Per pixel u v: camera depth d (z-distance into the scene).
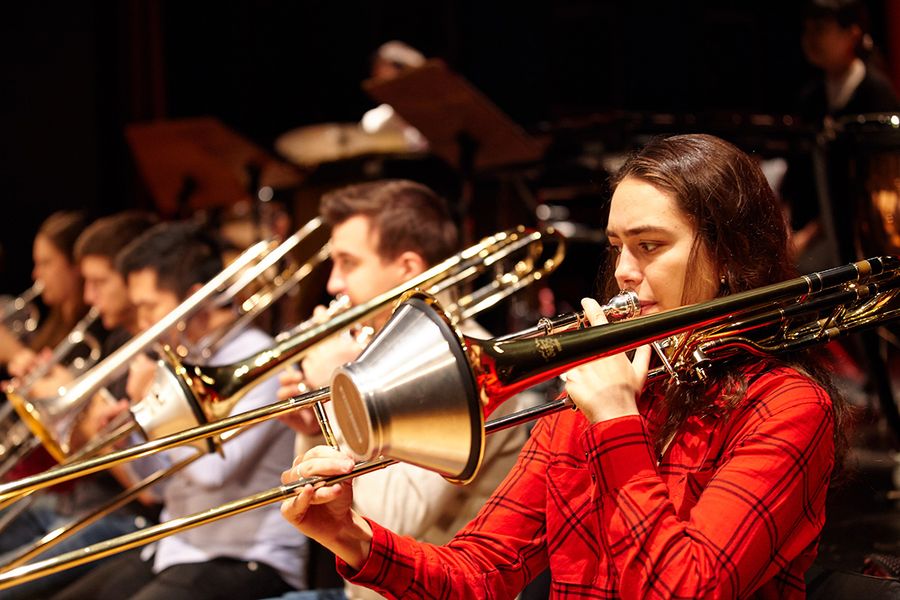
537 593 4.10
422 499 3.93
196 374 3.88
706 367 2.63
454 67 13.16
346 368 2.25
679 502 2.64
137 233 6.70
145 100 12.44
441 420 2.21
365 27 13.54
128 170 12.27
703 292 2.75
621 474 2.49
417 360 2.23
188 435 2.78
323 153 10.58
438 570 2.84
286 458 5.07
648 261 2.76
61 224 7.76
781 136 6.87
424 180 8.68
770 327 2.79
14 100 11.80
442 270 4.35
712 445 2.68
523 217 8.61
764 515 2.45
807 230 7.20
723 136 6.80
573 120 7.32
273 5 13.40
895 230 4.20
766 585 2.68
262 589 4.88
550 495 2.89
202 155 8.57
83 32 12.06
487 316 8.16
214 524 4.99
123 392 6.25
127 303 6.62
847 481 3.27
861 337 4.70
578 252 9.05
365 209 4.53
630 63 12.80
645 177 2.77
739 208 2.76
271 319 7.77
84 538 6.03
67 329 7.68
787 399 2.61
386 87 6.98
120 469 5.88
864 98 6.71
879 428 5.26
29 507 6.53
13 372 6.53
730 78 12.78
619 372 2.59
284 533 5.01
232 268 5.64
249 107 13.42
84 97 12.08
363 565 2.78
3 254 11.70
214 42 13.16
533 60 12.99
